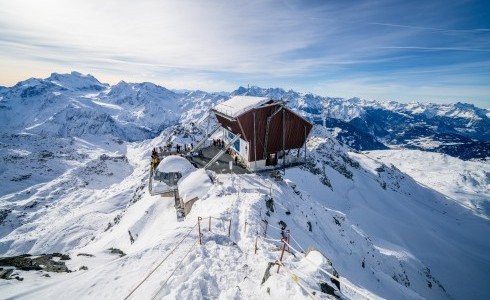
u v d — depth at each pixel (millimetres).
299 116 34250
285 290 9383
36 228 118250
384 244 71500
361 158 185375
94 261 19047
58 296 11820
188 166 35969
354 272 28094
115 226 45094
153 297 10852
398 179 170125
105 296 11586
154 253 15156
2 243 94125
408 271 52594
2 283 13703
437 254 85500
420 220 113750
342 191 116375
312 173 114625
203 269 12422
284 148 35438
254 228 19312
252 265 13031
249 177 33594
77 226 87938
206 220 20719
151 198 38250
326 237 30906
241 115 32281
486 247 105000
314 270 11320
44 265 17781
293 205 30875
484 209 176000
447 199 171250
